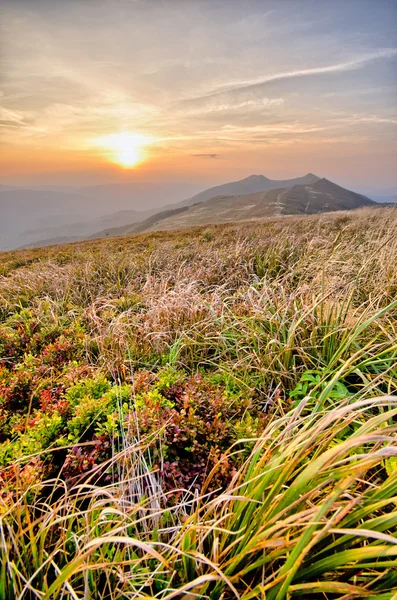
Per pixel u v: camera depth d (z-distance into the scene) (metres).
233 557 1.32
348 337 3.07
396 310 3.94
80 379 3.20
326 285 4.36
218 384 3.28
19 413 2.97
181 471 2.10
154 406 2.49
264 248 8.15
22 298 6.73
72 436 2.32
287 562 1.12
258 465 1.60
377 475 1.92
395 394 2.66
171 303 4.84
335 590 1.17
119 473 1.97
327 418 1.34
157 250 10.05
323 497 1.62
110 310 5.34
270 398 2.73
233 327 3.94
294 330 3.25
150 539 1.64
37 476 1.97
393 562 1.18
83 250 14.05
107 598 1.52
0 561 1.49
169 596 1.11
